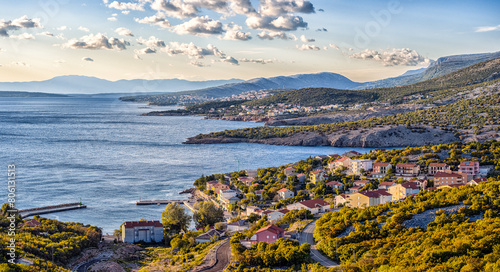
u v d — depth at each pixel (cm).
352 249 13188
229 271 13225
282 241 14562
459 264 10456
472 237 11588
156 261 16438
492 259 10244
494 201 14300
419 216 14662
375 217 15800
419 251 11781
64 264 15412
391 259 11825
